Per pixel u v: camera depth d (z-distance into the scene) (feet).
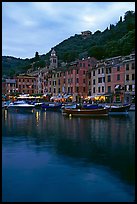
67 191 40.11
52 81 361.30
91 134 93.30
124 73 245.24
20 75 473.67
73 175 46.91
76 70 307.78
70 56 493.77
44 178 45.55
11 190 40.65
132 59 234.38
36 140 82.43
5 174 47.67
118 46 370.12
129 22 455.22
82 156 60.59
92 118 158.92
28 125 126.41
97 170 49.80
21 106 274.57
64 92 328.29
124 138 83.66
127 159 57.36
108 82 267.18
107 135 90.38
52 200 37.35
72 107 194.49
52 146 72.64
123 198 37.65
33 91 465.06
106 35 536.01
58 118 165.68
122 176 46.29
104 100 265.95
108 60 291.38
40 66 595.88
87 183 43.09
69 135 91.81
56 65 463.83
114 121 138.41
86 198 37.70
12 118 170.50
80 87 309.22
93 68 294.25
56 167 52.06
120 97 247.70
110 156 60.29
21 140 82.43
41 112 237.25
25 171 49.29
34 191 39.99
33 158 58.90
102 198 37.88
